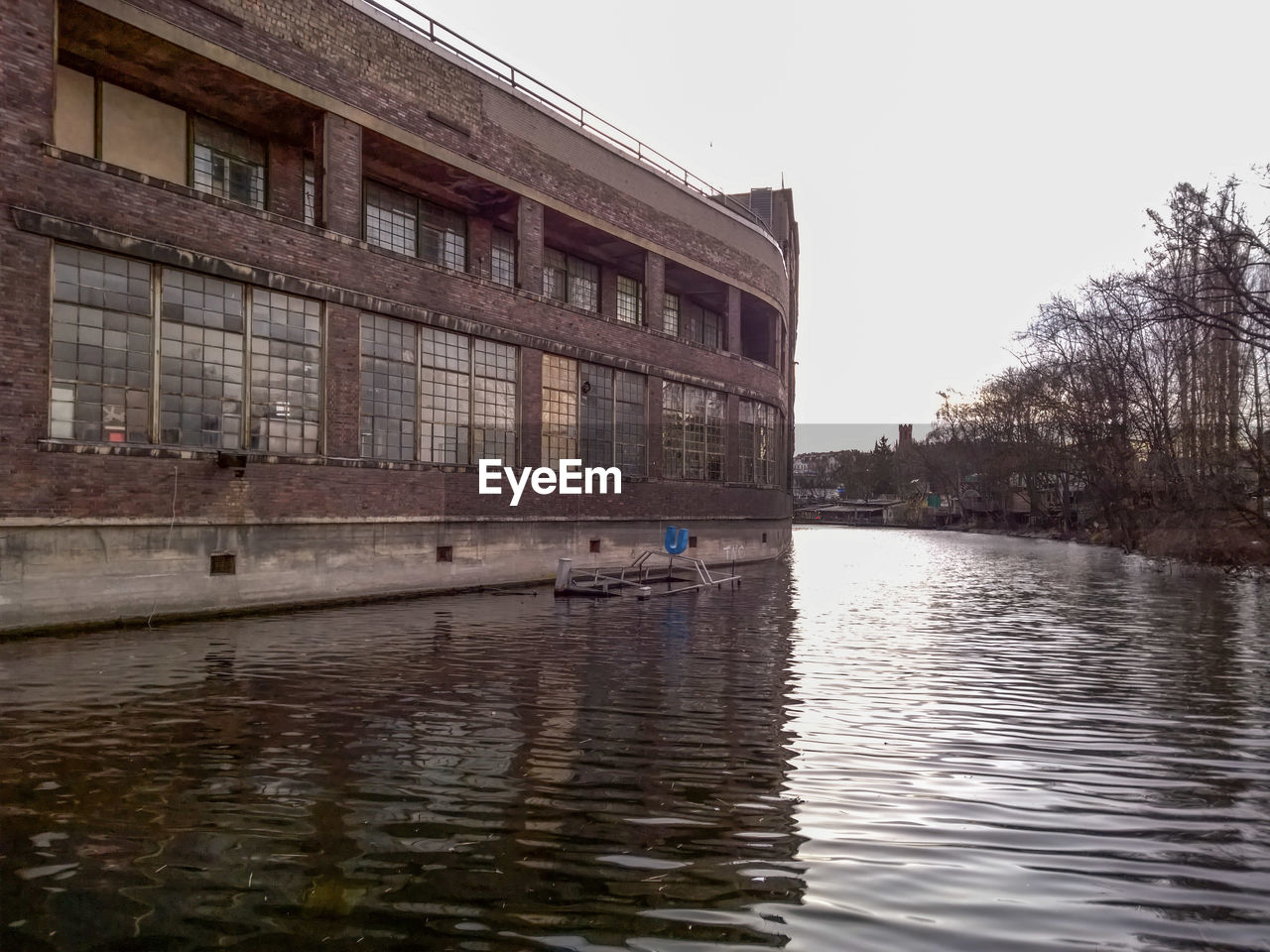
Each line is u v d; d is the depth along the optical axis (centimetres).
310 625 1397
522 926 385
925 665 1092
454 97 2011
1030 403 5631
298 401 1678
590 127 2475
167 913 393
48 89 1295
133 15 1405
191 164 1692
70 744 666
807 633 1388
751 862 462
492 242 2347
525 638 1278
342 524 1733
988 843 495
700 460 3016
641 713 804
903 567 3300
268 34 1609
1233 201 2588
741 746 694
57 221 1296
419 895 414
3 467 1231
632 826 511
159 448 1416
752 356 3841
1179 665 1112
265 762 625
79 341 1343
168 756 637
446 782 586
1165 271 3072
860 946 373
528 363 2242
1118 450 4394
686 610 1695
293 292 1650
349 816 518
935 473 11019
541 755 659
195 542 1473
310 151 1888
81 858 452
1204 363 3300
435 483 1953
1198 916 407
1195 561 3219
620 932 381
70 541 1306
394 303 1853
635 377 2688
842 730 753
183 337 1486
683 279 3080
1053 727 775
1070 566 3416
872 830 512
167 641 1209
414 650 1152
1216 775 632
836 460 17362
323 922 386
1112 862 471
